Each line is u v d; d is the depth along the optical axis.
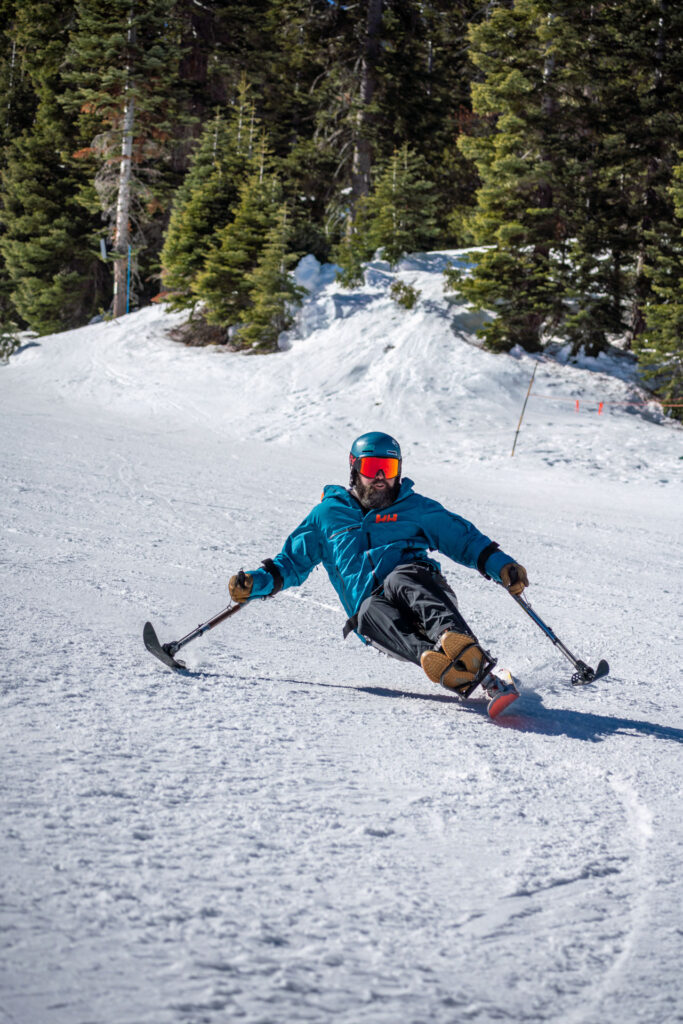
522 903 1.96
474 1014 1.51
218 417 21.52
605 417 20.91
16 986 1.43
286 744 2.90
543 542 9.80
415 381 22.52
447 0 36.41
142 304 41.62
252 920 1.74
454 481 15.58
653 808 2.63
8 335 33.53
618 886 2.09
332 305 27.59
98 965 1.52
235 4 37.66
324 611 5.59
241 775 2.56
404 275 29.06
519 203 24.33
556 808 2.57
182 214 32.31
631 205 24.47
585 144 24.34
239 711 3.24
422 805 2.48
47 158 41.94
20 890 1.76
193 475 12.61
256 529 8.52
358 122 33.75
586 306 24.19
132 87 34.19
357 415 20.92
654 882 2.13
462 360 23.47
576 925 1.88
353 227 32.53
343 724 3.23
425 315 25.75
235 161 31.97
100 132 37.34
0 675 3.38
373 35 33.12
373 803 2.46
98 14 33.84
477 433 19.72
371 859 2.09
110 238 37.69
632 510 13.20
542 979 1.66
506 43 24.28
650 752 3.22
